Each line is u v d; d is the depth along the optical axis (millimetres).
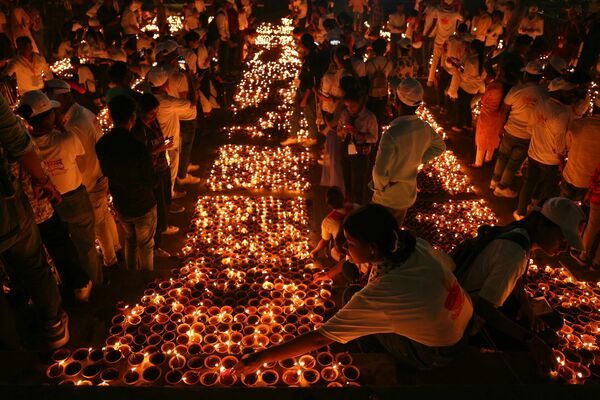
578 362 3928
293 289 5414
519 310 3629
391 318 2602
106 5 14695
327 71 9242
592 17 13570
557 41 14805
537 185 7578
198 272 5629
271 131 11297
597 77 13492
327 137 8031
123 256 6473
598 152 6117
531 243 3129
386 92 9914
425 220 7602
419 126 5098
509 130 7984
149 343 4113
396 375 3309
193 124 8281
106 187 5523
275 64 16688
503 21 15617
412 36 15781
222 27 14391
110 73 6457
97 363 3566
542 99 6930
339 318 2682
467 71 10688
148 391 1994
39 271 3281
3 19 13641
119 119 4652
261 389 2029
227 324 4508
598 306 5219
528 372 3242
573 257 6406
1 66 10828
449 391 2043
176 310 4676
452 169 9453
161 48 7566
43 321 3531
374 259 2584
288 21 23281
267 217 7633
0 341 3240
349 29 12469
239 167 9422
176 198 8305
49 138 4203
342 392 2035
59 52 15664
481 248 3188
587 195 6152
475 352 3391
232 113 12383
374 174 5137
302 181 8906
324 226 5828
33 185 3316
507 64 8539
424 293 2545
